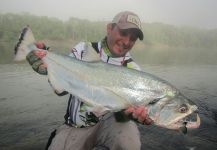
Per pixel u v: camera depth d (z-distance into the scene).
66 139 1.14
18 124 1.87
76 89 0.95
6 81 3.10
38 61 0.95
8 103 2.29
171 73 4.39
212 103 2.62
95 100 0.95
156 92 0.92
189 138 1.74
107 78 0.94
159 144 1.65
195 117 0.93
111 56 1.12
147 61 6.01
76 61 0.95
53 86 0.97
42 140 1.65
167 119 0.92
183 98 0.93
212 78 4.04
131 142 1.13
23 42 0.94
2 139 1.64
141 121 0.93
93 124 1.15
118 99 0.93
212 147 1.64
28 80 3.19
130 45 1.10
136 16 1.09
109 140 1.15
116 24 1.08
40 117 2.02
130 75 0.94
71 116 1.16
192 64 5.96
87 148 1.18
